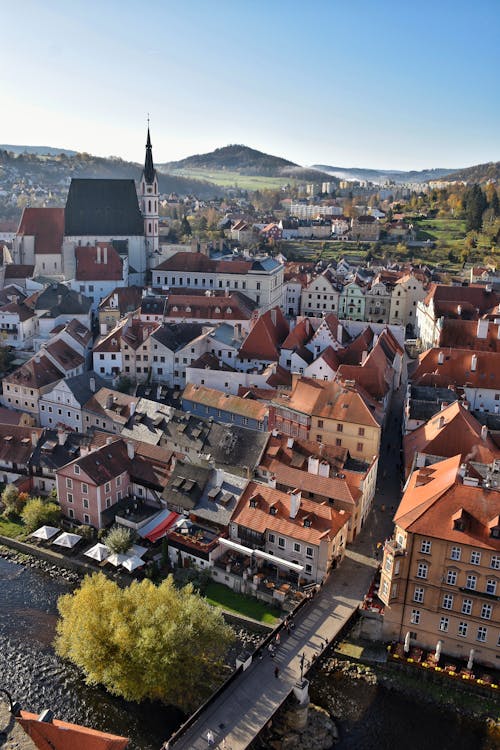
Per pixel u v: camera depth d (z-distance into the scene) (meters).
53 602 97.88
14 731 53.97
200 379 149.25
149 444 120.50
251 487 103.19
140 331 166.88
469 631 82.62
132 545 103.69
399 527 83.62
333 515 97.25
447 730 77.31
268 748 73.06
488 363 143.62
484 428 111.50
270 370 145.88
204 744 69.88
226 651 82.88
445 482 85.12
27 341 180.25
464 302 191.00
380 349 150.50
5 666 85.81
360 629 88.62
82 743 56.31
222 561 99.81
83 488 109.69
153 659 75.94
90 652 78.81
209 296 187.50
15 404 149.00
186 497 107.00
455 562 80.75
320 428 125.56
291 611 90.06
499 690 80.06
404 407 144.00
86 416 137.25
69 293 192.75
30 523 111.44
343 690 81.75
